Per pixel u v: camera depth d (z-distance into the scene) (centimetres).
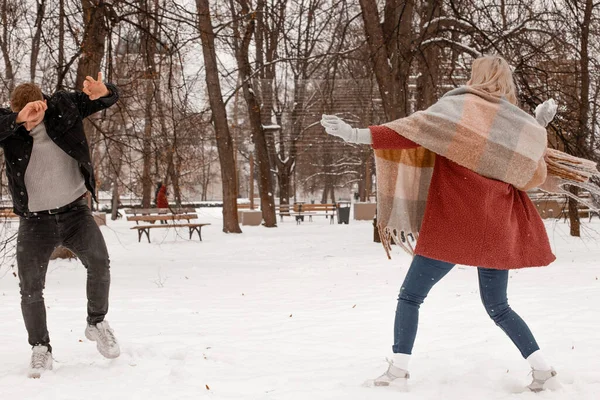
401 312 396
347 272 1179
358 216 3328
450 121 372
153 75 1416
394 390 385
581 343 520
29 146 446
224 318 711
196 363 471
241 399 378
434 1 1697
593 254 1461
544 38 1798
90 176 460
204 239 2145
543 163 395
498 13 1706
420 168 414
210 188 6412
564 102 1628
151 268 1304
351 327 635
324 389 395
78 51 1288
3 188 1193
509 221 382
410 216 415
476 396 371
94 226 463
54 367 462
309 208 3195
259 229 2634
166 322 685
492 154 375
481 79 399
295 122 2628
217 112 2386
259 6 2394
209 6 2153
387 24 1820
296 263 1379
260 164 2817
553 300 773
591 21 1625
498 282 394
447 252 379
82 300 865
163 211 2275
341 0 2233
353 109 2364
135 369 451
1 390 402
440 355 487
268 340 570
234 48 2638
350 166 5256
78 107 462
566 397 366
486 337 557
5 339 591
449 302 780
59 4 1285
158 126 1592
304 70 2912
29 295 453
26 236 454
